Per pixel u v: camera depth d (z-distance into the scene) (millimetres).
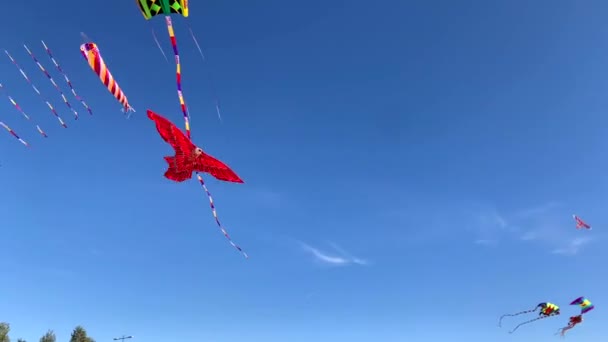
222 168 8875
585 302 22656
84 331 62781
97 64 8195
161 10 7977
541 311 23312
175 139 8695
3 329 50906
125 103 8672
